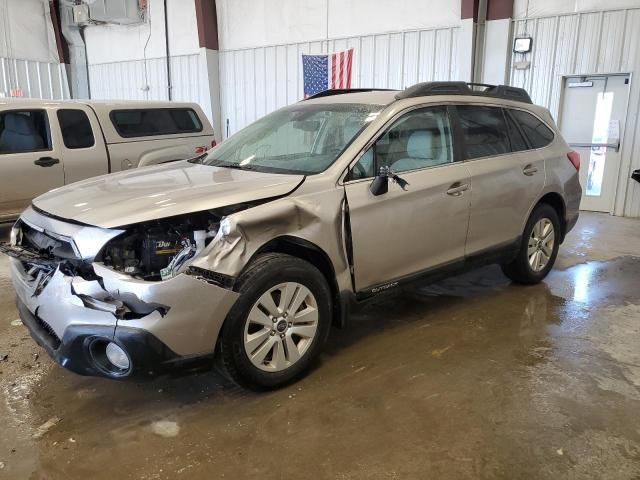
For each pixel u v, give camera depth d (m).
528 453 2.59
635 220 8.36
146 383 3.21
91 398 3.06
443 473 2.46
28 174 6.34
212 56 12.29
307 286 3.10
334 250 3.21
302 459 2.54
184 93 13.09
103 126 6.98
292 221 3.01
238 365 2.87
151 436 2.72
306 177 3.20
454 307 4.48
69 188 3.35
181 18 12.61
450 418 2.87
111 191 3.09
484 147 4.26
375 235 3.40
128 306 2.58
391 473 2.45
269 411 2.93
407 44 9.98
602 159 8.84
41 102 6.58
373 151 3.47
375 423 2.83
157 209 2.72
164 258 2.71
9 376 3.30
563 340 3.85
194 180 3.26
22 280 3.00
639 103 8.30
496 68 9.32
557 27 8.74
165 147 7.52
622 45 8.27
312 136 3.75
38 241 3.02
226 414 2.90
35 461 2.53
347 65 10.66
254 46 11.85
